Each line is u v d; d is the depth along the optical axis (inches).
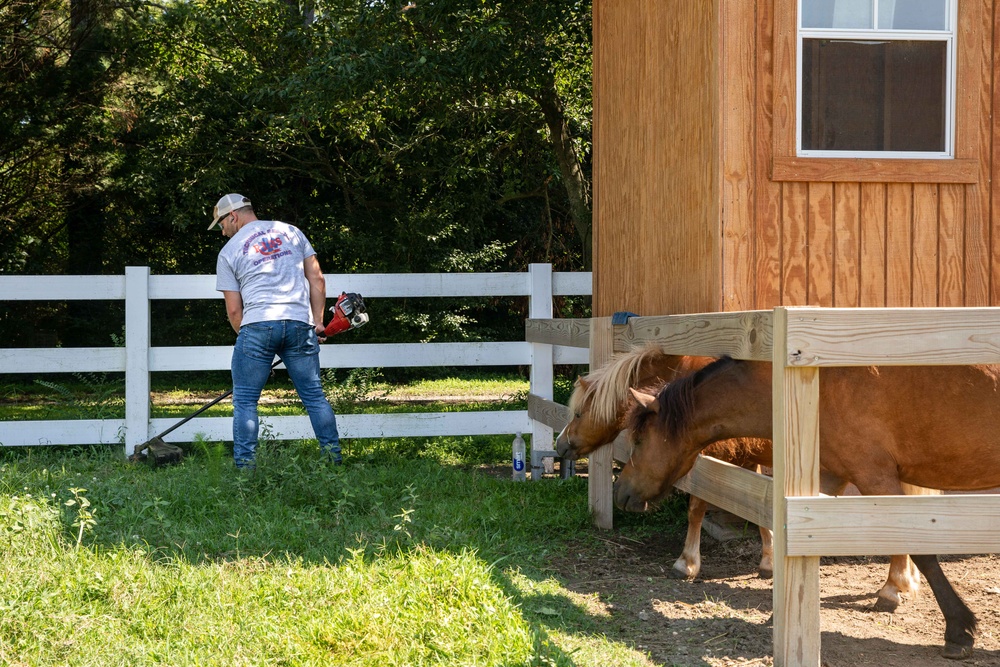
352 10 473.7
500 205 660.1
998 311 114.7
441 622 129.3
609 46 242.8
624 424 161.0
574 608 154.4
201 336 701.3
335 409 363.3
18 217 630.5
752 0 165.2
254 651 122.2
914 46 169.6
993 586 174.1
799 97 166.1
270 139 639.8
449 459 322.3
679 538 210.5
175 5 623.2
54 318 687.1
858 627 151.0
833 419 135.4
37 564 143.3
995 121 170.4
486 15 426.9
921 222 169.3
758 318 121.6
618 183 234.2
